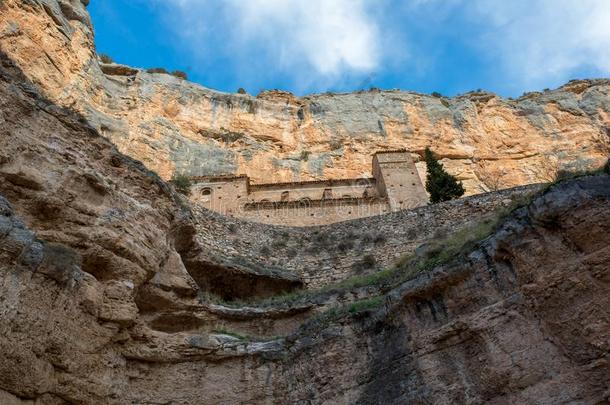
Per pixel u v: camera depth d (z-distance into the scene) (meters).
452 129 53.44
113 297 12.20
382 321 12.61
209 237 21.50
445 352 11.09
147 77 49.56
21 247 9.89
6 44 33.72
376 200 36.31
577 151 50.56
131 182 14.84
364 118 54.34
